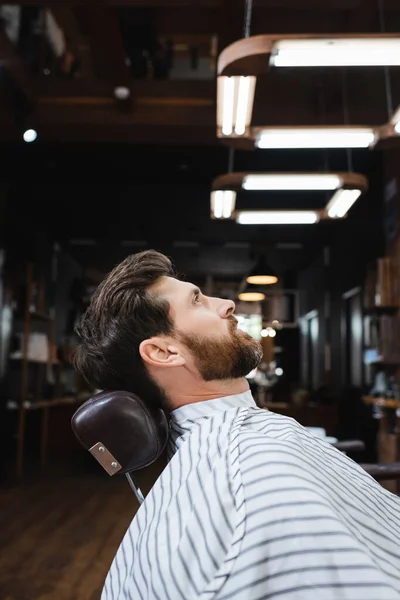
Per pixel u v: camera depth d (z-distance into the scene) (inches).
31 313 274.2
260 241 349.1
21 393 261.7
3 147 285.1
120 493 218.8
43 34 243.1
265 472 26.5
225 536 25.6
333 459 34.2
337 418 305.3
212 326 35.4
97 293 37.9
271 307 372.5
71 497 211.6
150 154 295.9
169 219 339.0
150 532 28.4
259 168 311.3
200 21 229.5
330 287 351.3
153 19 228.7
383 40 95.0
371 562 23.8
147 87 242.1
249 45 99.0
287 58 100.7
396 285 223.8
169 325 35.0
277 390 354.0
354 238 331.0
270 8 213.0
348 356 345.4
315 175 159.8
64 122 241.3
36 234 326.3
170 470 30.6
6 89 217.3
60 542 153.1
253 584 24.1
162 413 37.6
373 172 307.6
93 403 36.6
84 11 181.8
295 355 384.8
